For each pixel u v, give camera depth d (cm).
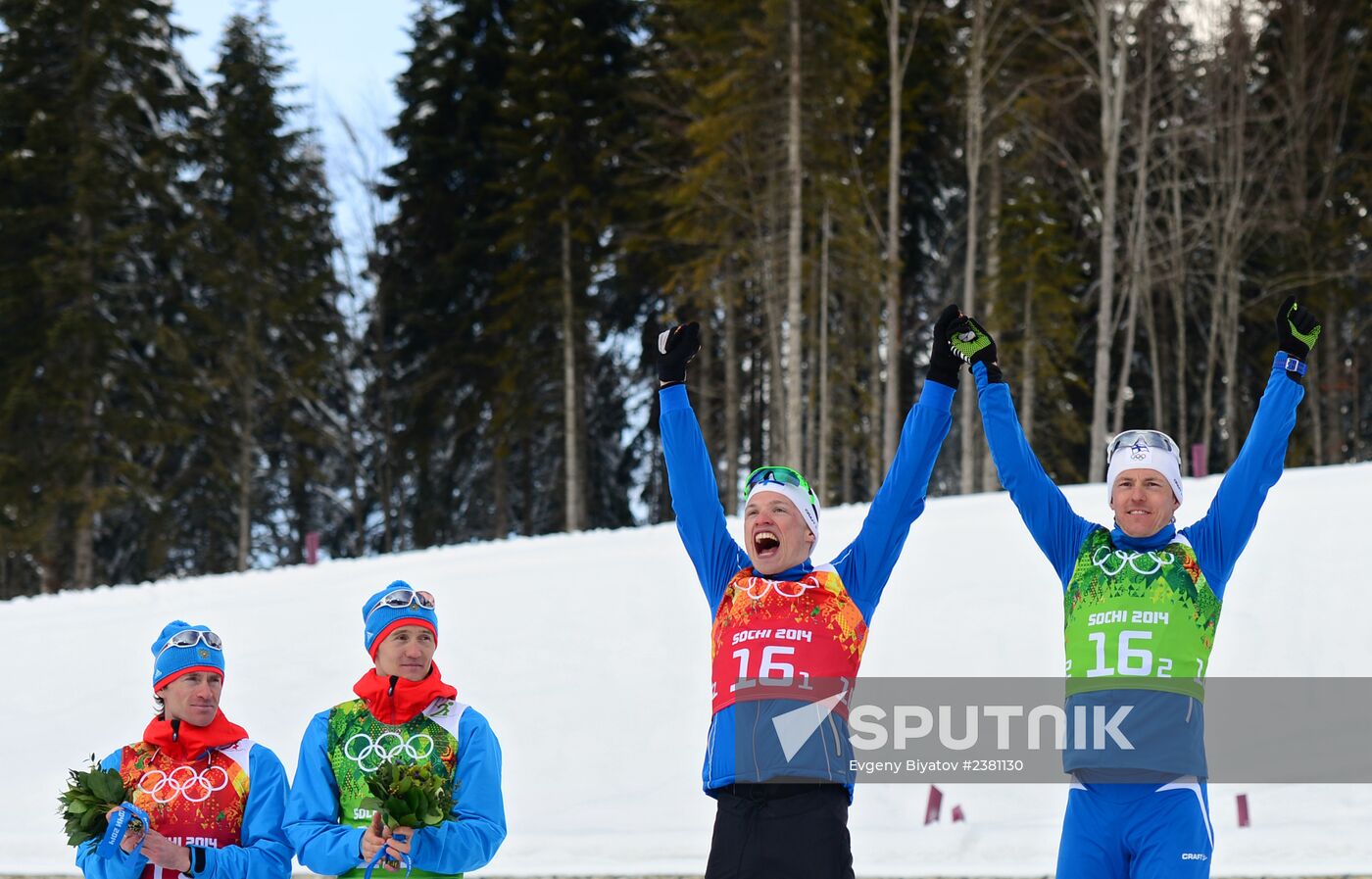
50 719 1747
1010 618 1705
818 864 557
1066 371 4947
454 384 5156
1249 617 1661
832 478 5034
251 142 5291
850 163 4166
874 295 4269
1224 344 5062
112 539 5016
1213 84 4631
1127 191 4934
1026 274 4366
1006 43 4441
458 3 5309
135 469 4203
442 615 2034
